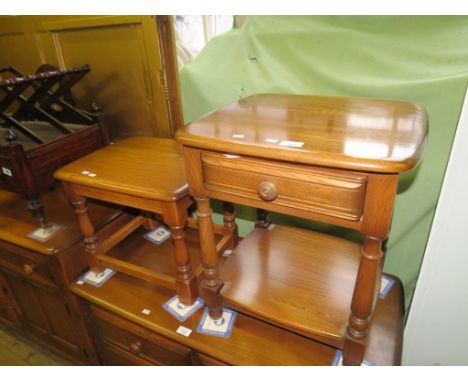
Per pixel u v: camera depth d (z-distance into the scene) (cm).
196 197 72
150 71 114
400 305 89
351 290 81
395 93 89
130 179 84
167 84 114
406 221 101
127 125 131
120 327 102
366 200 53
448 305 90
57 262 101
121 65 119
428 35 84
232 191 66
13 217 115
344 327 71
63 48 127
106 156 99
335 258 92
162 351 97
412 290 109
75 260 105
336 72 96
